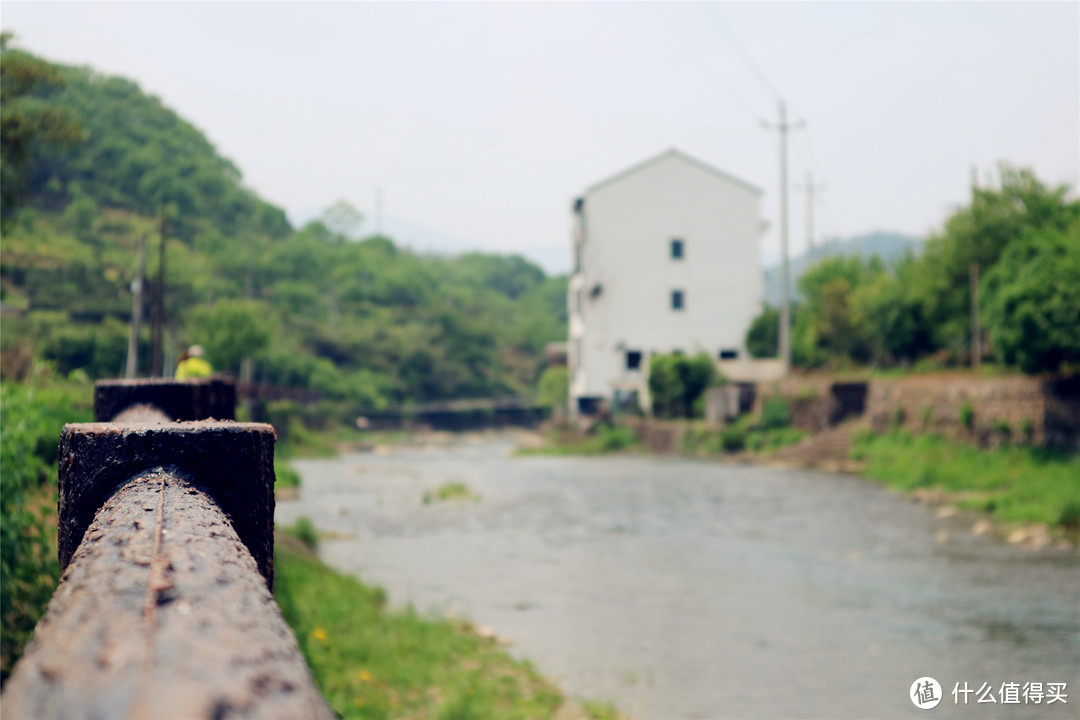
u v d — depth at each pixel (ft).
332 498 86.22
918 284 101.35
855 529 58.34
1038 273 68.74
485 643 32.94
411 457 161.99
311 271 327.67
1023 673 29.40
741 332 164.35
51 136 33.65
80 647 1.87
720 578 45.78
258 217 361.92
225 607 2.33
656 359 149.48
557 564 50.60
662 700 27.53
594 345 165.78
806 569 47.06
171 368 100.73
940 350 105.91
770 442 117.70
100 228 236.43
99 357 110.63
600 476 105.40
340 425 228.22
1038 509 57.31
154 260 200.64
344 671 25.75
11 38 32.63
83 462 4.71
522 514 72.64
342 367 269.03
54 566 15.48
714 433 127.85
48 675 1.71
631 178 165.27
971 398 81.92
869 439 100.53
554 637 34.96
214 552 2.96
